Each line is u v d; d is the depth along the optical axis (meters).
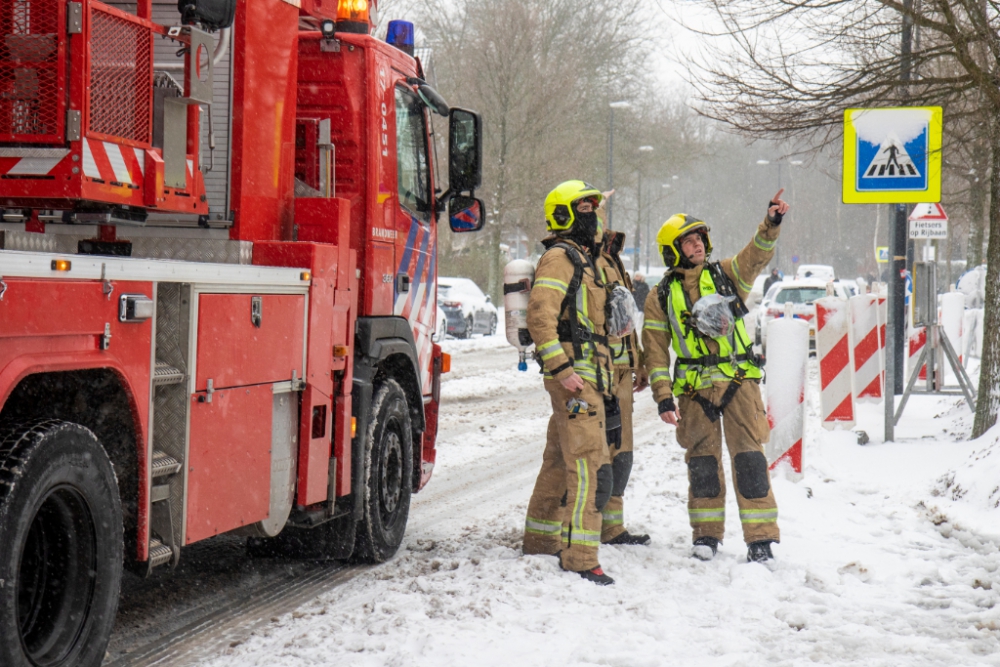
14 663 3.20
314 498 5.11
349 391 5.48
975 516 6.83
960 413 11.92
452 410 14.00
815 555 6.04
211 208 4.77
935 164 9.78
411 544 6.45
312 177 5.86
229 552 6.15
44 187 3.68
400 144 6.45
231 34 4.77
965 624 4.73
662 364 6.18
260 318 4.50
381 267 6.08
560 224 5.71
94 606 3.62
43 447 3.29
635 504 7.49
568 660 4.13
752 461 5.91
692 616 4.82
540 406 14.73
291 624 4.66
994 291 9.66
